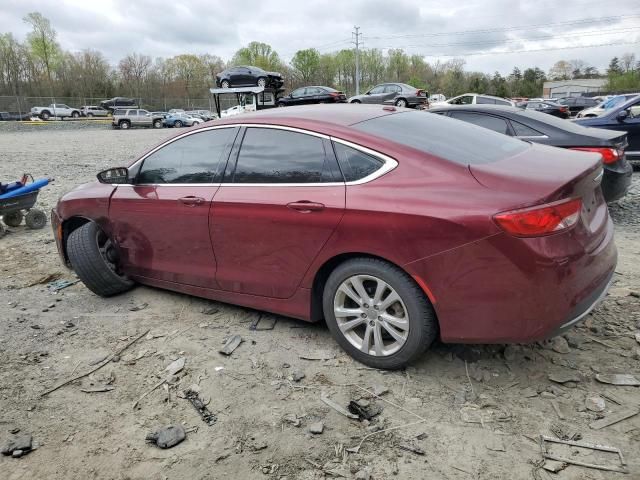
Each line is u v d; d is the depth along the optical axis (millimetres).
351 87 95250
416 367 3316
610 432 2666
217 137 3910
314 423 2846
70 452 2729
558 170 3002
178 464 2613
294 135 3512
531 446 2605
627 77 85625
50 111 53250
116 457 2680
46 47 77125
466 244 2795
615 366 3211
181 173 4074
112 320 4211
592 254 2916
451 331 2971
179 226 4023
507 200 2756
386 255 3041
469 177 2936
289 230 3416
